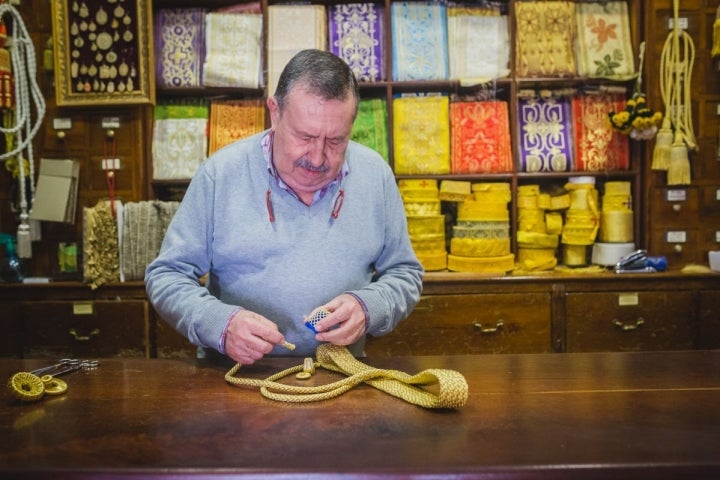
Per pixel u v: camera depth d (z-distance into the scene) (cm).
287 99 137
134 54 316
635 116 308
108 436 100
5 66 299
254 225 156
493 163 328
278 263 157
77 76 315
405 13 339
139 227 299
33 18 320
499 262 314
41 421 107
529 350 297
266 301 157
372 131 332
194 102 342
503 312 296
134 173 320
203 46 336
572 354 151
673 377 131
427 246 317
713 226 317
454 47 337
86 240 293
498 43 336
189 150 331
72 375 135
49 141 320
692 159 316
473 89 339
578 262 326
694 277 294
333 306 137
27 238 304
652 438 97
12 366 145
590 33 332
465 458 90
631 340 296
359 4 339
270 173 156
